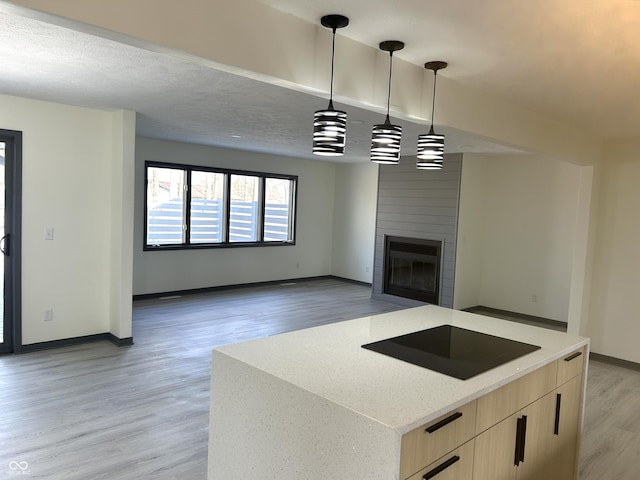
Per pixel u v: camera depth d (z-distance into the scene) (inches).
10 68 125.3
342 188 367.2
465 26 88.6
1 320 176.4
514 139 146.3
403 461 58.2
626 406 155.2
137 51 108.6
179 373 163.0
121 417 129.5
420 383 71.2
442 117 121.3
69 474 102.0
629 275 196.1
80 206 186.7
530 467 87.8
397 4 80.7
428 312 125.0
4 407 132.7
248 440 76.2
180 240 291.6
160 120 199.9
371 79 103.8
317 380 70.8
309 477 66.9
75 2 63.8
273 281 343.0
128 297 190.9
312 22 91.9
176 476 102.9
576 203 248.2
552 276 259.8
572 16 81.0
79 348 186.2
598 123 167.9
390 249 303.1
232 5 80.0
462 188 266.5
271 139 243.9
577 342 99.6
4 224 173.0
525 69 111.6
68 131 181.0
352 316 257.0
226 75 125.8
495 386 72.8
